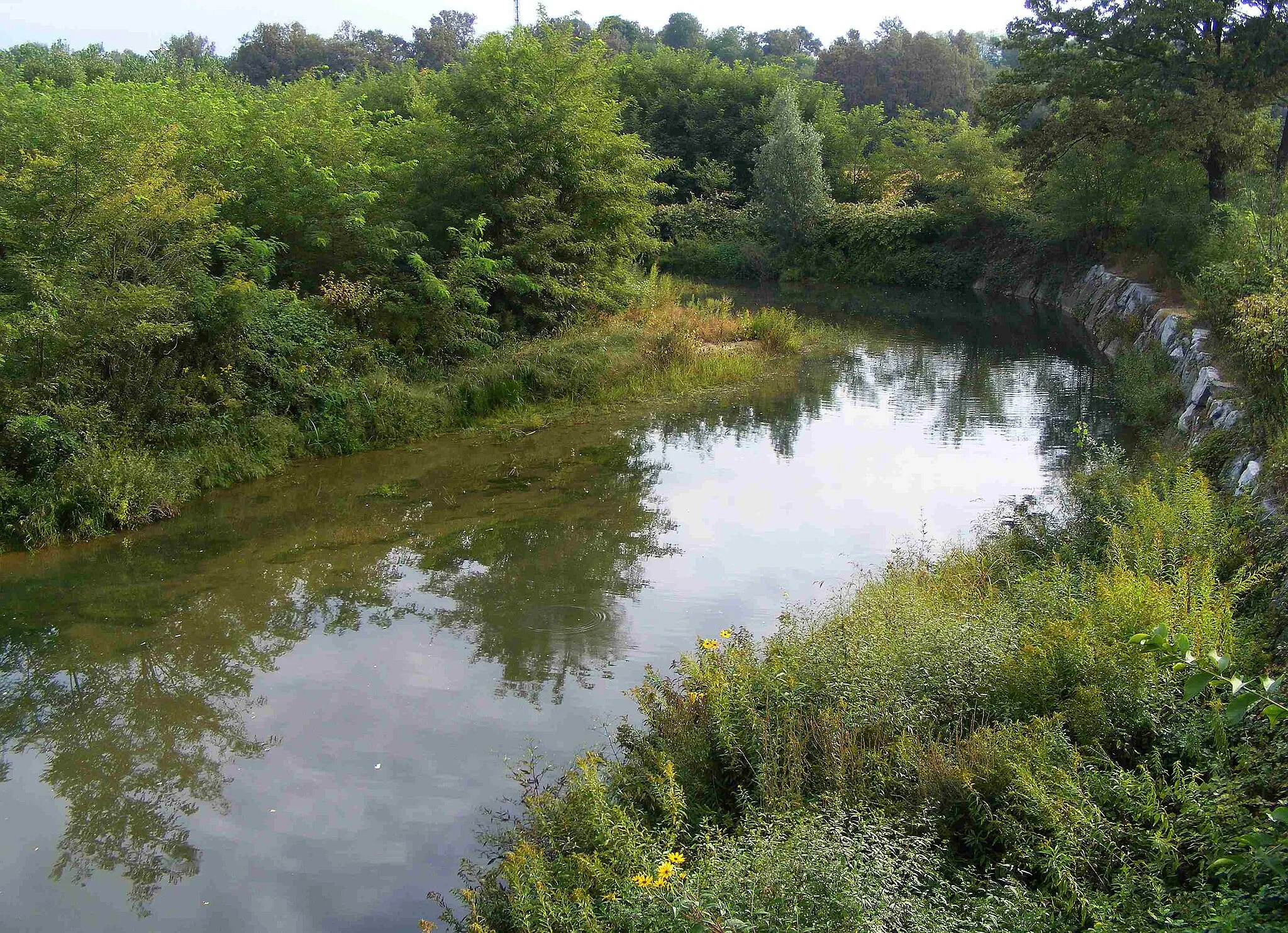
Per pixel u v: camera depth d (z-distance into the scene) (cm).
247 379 1327
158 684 718
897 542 975
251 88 2242
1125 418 1466
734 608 823
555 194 1822
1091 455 1267
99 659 756
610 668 721
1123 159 2438
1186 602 588
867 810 452
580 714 656
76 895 499
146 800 578
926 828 457
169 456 1161
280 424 1303
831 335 2441
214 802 572
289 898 491
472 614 827
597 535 1023
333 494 1174
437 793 573
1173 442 1180
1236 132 2117
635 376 1766
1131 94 2261
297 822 551
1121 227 2712
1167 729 495
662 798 487
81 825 559
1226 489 864
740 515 1083
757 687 577
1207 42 2202
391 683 708
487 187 1802
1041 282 3153
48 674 733
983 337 2444
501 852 515
